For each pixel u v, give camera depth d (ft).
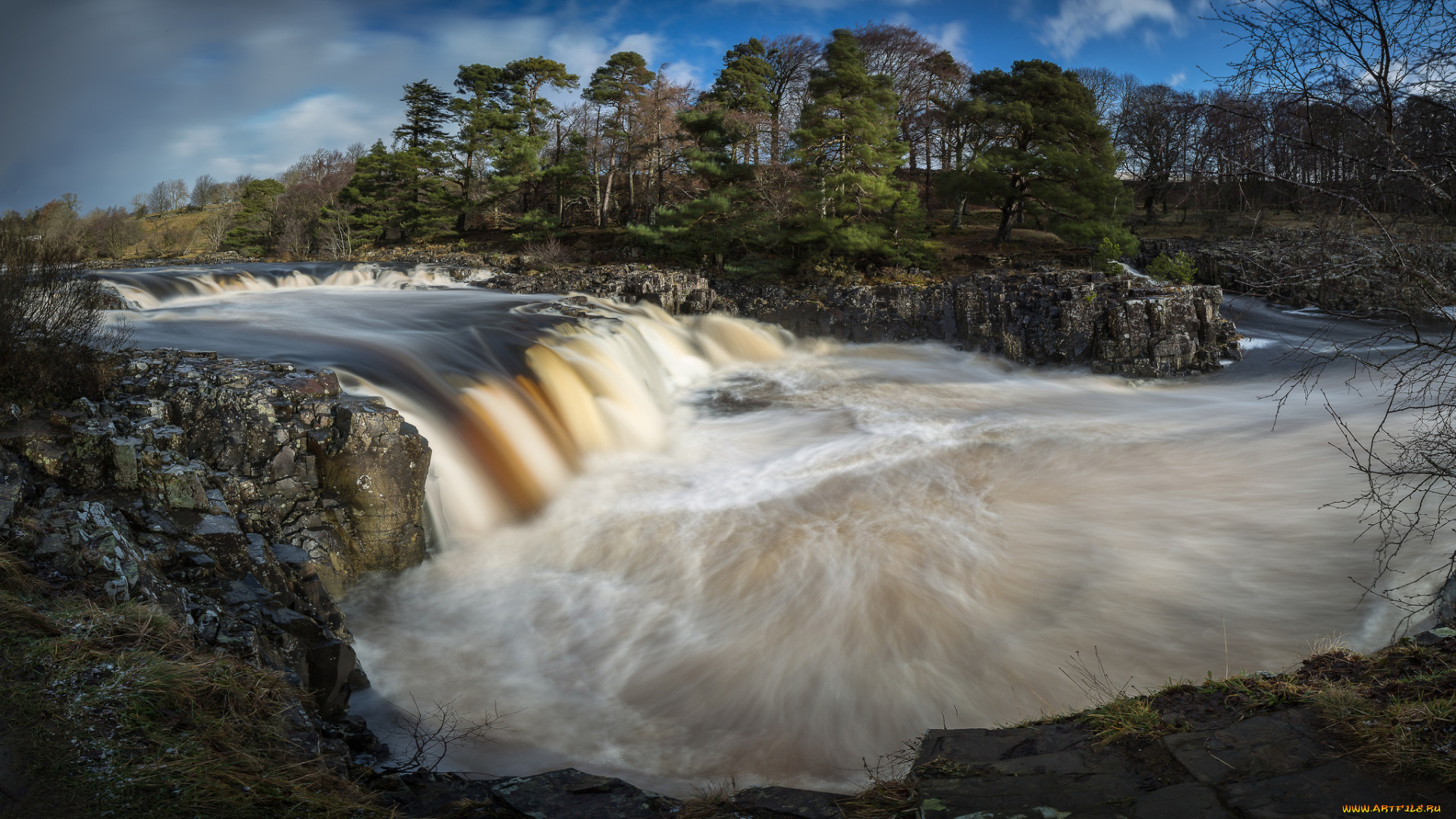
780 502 43.70
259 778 15.05
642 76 170.09
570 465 49.78
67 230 113.09
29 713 14.53
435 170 198.29
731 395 77.66
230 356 44.42
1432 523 32.73
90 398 29.35
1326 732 14.44
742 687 25.82
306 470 32.65
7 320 27.48
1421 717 13.94
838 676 26.23
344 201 207.00
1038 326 99.96
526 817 16.61
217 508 25.34
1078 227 132.67
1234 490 42.80
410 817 16.35
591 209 198.18
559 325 70.38
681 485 47.57
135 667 16.40
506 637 29.48
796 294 115.85
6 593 17.43
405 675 26.61
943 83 214.28
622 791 17.80
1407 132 16.24
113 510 22.75
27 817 12.49
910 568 34.19
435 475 38.47
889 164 132.77
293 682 20.30
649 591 33.17
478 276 112.27
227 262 136.77
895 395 78.84
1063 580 32.58
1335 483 41.65
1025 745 16.02
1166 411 70.90
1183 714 15.98
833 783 20.70
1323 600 28.68
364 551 32.94
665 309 107.24
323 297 84.43
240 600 22.20
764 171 139.54
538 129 206.18
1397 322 17.31
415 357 51.31
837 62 128.77
